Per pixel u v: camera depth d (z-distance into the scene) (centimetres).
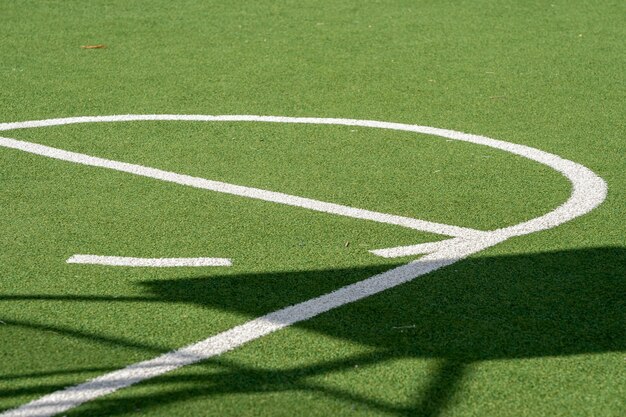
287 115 745
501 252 486
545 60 923
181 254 480
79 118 735
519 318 413
